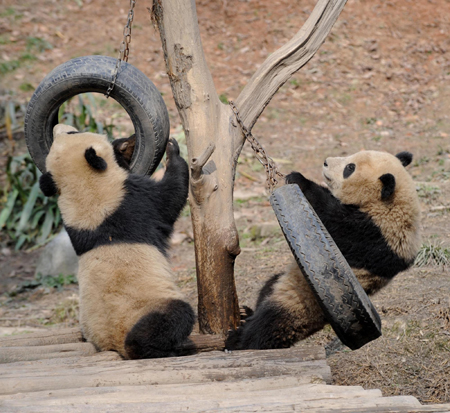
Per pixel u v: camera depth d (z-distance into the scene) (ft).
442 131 75.25
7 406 19.26
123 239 27.96
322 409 18.54
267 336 28.99
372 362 31.48
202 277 29.14
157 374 23.06
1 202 68.39
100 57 30.63
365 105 84.28
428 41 96.12
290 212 24.70
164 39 28.60
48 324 46.44
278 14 100.48
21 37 93.97
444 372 29.89
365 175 29.76
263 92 30.19
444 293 36.70
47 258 57.31
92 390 21.35
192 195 28.63
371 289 29.73
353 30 98.37
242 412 18.52
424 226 49.14
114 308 26.89
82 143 29.63
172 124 78.43
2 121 77.77
